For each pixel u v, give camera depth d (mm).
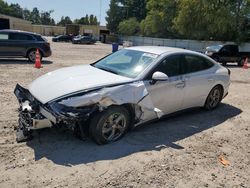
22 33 14758
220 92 7070
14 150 4258
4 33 14336
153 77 4965
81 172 3822
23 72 11273
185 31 41219
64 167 3908
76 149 4418
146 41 55500
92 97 4254
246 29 38688
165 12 52688
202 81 6277
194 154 4629
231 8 37906
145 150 4598
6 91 7719
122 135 4871
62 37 54125
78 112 4133
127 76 5066
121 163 4133
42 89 4566
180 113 6117
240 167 4348
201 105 6637
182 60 5895
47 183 3539
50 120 4148
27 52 14836
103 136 4551
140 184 3672
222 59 21688
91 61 17984
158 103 5336
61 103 4137
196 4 39344
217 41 39062
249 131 5891
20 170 3771
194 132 5566
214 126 6000
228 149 4938
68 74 5023
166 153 4570
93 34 77062
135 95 4715
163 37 55125
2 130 4922
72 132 4566
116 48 27875
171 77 5535
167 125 5809
